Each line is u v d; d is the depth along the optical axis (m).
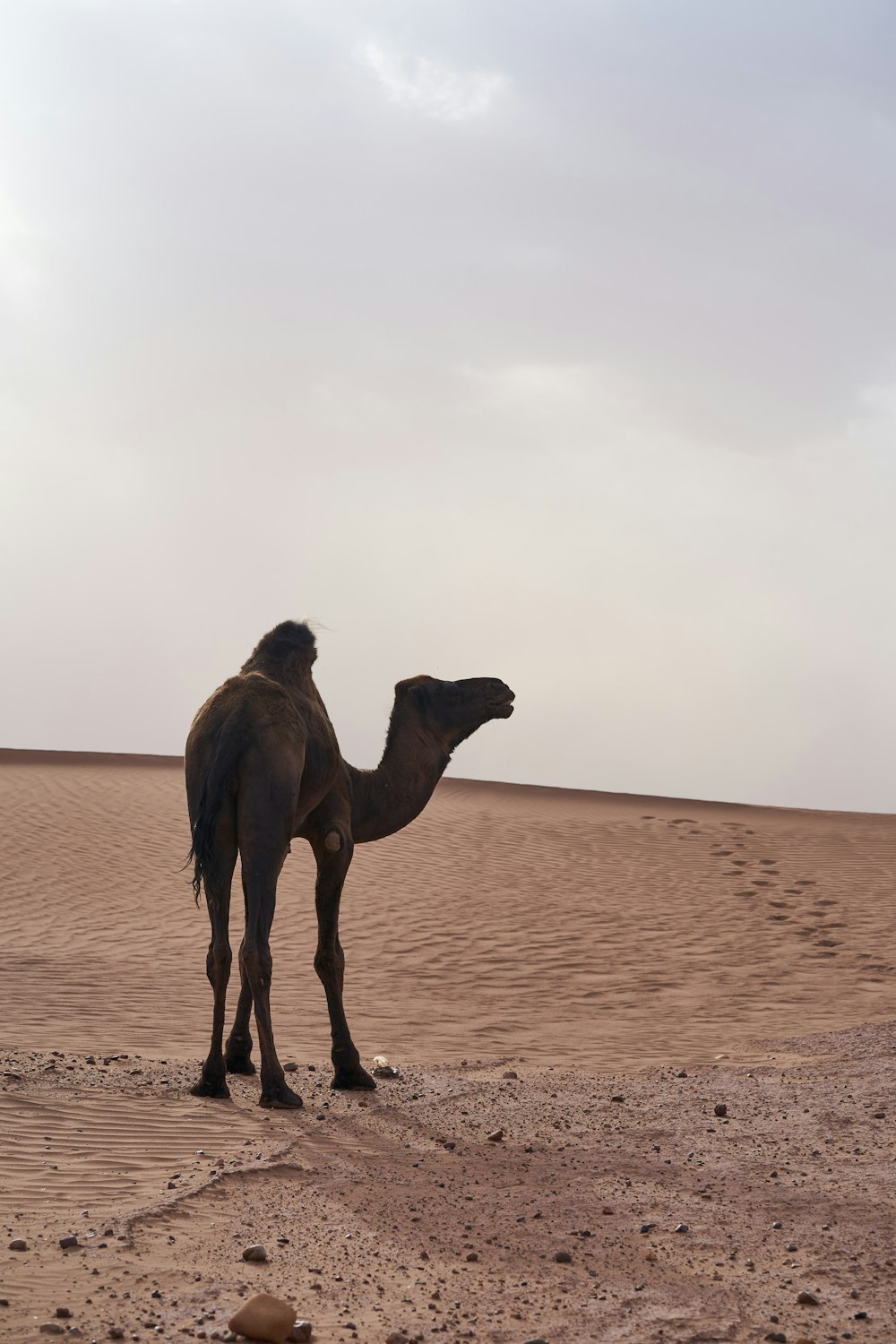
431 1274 5.01
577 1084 9.43
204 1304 4.56
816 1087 9.05
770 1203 6.05
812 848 27.81
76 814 30.41
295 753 8.71
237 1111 7.89
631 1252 5.33
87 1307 4.49
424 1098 8.83
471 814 32.75
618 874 24.81
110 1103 7.86
